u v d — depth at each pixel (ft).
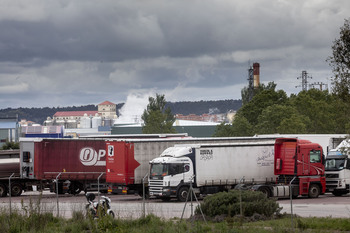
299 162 267.80
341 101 167.32
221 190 270.87
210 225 157.28
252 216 170.81
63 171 315.58
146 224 164.66
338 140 326.85
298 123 583.17
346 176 279.08
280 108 629.10
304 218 173.47
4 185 320.50
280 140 274.57
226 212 172.96
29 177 314.14
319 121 640.99
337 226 153.69
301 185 266.57
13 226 159.53
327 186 281.54
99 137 354.33
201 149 266.16
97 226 147.54
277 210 178.50
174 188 260.21
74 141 318.65
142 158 287.28
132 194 318.24
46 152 313.73
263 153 279.08
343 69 165.48
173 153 263.70
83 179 318.86
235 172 272.31
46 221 168.76
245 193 180.75
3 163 319.68
